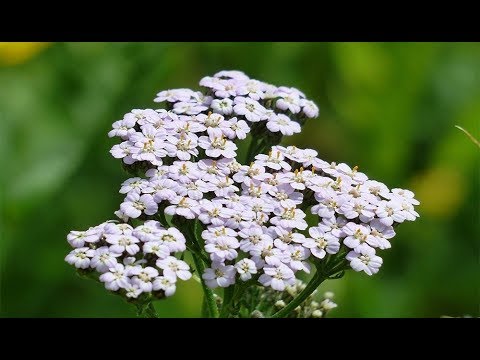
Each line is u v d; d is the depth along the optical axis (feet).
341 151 37.11
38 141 34.47
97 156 34.63
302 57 38.01
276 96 24.40
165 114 22.71
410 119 36.22
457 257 34.65
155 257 18.99
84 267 19.07
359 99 36.88
